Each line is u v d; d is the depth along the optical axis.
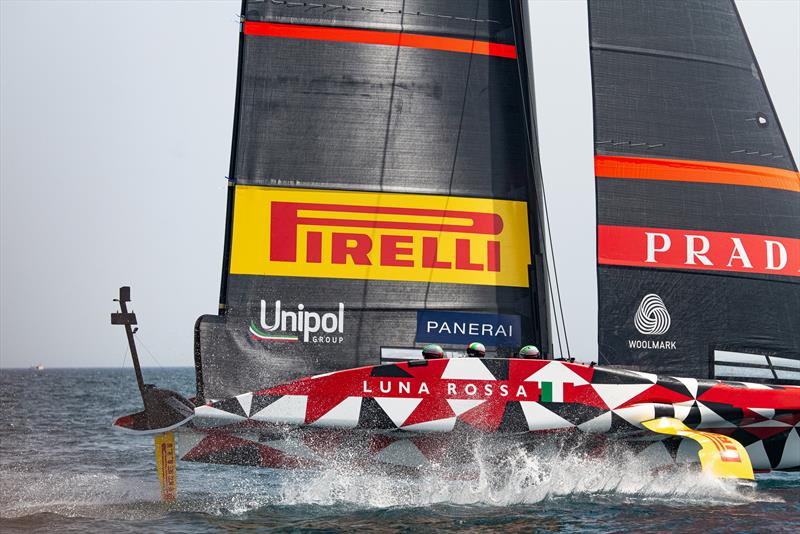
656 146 37.88
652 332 36.69
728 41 39.16
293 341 34.16
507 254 36.22
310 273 34.62
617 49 38.22
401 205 35.62
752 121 38.78
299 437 32.09
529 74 37.53
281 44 35.75
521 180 36.75
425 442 32.28
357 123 35.84
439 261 35.56
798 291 37.97
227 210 34.66
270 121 35.28
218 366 33.44
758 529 27.56
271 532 27.89
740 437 34.38
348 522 28.89
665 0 38.91
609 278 36.81
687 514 29.62
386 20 36.56
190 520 29.73
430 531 27.52
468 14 37.19
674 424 32.69
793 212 38.59
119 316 31.30
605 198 37.25
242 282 34.12
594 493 32.97
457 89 36.72
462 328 35.34
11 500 34.28
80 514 31.03
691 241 37.44
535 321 36.09
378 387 32.09
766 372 37.22
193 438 32.19
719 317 37.12
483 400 32.22
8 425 89.44
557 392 32.59
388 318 34.88
